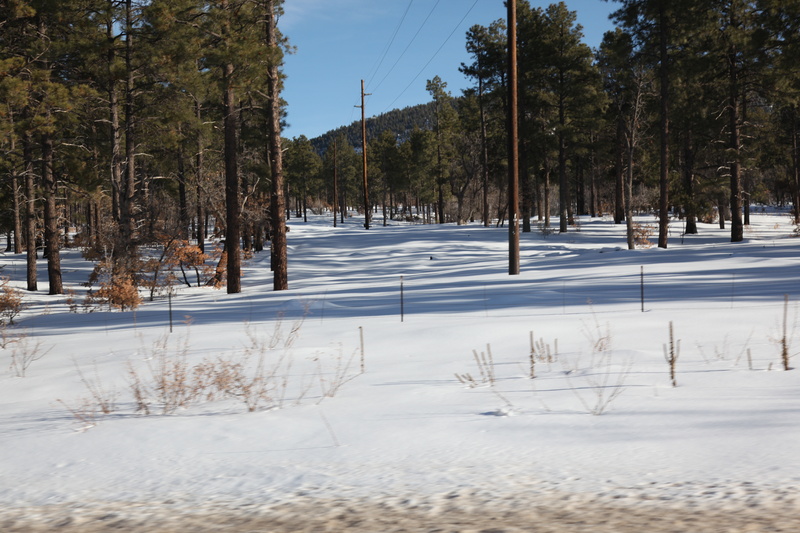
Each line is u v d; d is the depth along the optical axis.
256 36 22.69
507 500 2.96
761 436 3.62
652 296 11.80
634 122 34.06
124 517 2.98
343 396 5.49
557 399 4.91
